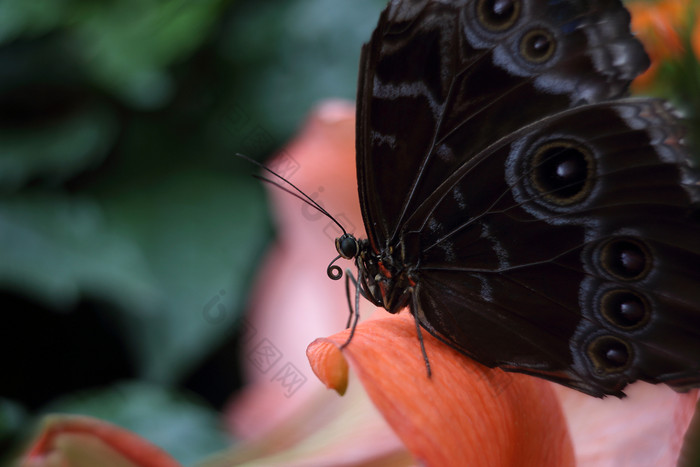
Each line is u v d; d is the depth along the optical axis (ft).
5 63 1.86
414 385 1.32
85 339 1.84
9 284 1.77
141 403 1.80
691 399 1.42
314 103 1.90
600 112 1.38
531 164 1.40
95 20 1.85
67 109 1.89
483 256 1.41
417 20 1.38
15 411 1.75
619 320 1.39
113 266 1.80
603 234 1.39
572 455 1.40
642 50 1.37
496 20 1.39
